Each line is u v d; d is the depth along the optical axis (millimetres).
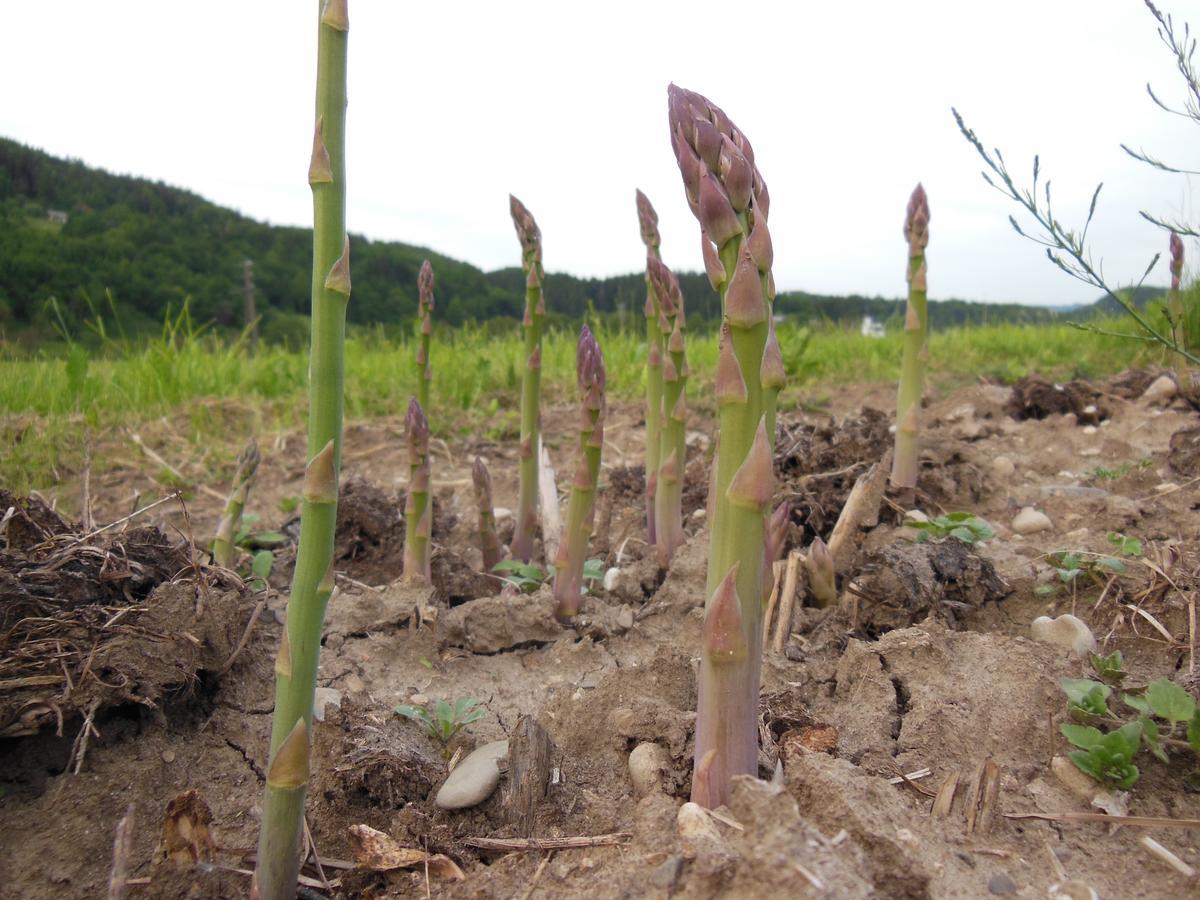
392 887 1735
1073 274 2592
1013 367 7027
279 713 1594
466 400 6508
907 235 3670
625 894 1499
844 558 3053
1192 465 3768
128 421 5969
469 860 1778
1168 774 1854
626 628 2879
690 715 2039
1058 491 3789
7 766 1993
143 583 2406
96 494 4727
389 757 1955
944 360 7750
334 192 1482
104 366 7219
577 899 1585
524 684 2588
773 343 1504
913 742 1981
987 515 3709
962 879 1553
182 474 5062
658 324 3348
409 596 2883
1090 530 3363
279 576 3385
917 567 2717
